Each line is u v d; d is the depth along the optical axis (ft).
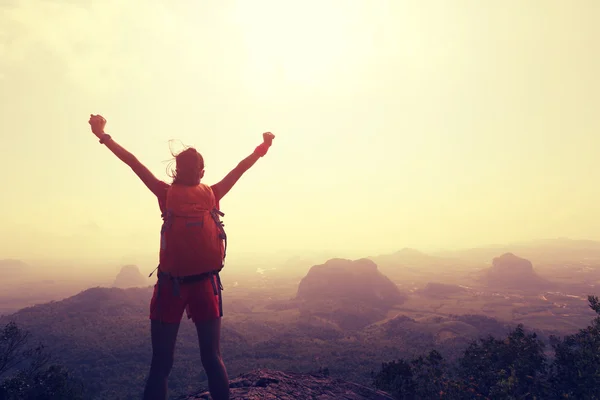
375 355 541.75
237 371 477.77
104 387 412.36
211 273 6.64
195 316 6.70
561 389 29.50
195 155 6.92
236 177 7.66
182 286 6.45
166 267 6.35
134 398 359.05
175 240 6.34
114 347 600.39
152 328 6.53
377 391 12.79
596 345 29.84
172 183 6.88
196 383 353.51
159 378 6.36
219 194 7.30
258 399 10.31
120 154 6.97
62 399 81.15
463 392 24.84
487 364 39.09
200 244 6.45
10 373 81.66
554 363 33.17
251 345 645.10
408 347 589.73
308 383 12.25
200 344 6.79
